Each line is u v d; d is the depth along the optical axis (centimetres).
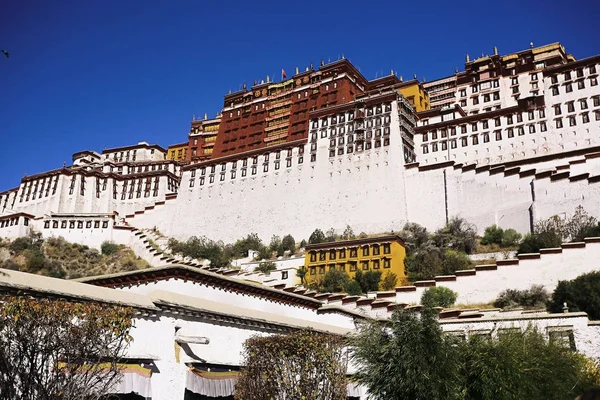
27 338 1074
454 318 2892
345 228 7744
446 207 7019
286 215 8369
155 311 1552
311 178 8388
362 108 8425
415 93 10025
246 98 12038
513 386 1744
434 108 9925
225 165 9419
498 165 6769
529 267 4288
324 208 8062
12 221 8981
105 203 11194
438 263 5828
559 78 7706
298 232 8144
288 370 1573
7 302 1102
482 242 6197
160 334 1569
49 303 1136
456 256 5794
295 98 11125
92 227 8919
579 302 3678
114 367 1206
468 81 10312
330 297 3625
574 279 4031
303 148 8688
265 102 11575
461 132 8112
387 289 5722
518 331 1975
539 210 5972
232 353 1814
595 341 2283
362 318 2789
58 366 1119
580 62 7600
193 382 1634
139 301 1559
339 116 8575
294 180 8538
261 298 2536
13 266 7862
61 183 11000
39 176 11356
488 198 6619
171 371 1561
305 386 1557
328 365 1606
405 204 7381
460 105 10100
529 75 9662
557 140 7419
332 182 8162
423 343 1775
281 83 11638
